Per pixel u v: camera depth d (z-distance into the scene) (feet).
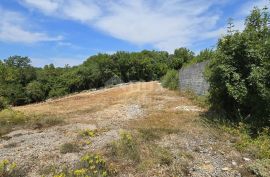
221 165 17.54
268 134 21.56
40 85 153.99
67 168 17.35
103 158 18.78
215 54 28.09
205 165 17.60
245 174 15.97
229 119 27.58
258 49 25.21
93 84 165.99
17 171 16.96
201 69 48.67
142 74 186.39
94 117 35.96
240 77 25.70
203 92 46.16
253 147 19.81
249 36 26.27
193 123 28.07
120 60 182.09
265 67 23.49
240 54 26.12
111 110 41.91
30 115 38.93
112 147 20.44
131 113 37.93
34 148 22.20
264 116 23.57
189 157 18.80
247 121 24.86
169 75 92.32
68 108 48.88
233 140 21.97
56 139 24.72
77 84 159.84
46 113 42.37
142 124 28.99
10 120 33.91
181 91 66.69
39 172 17.24
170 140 22.71
